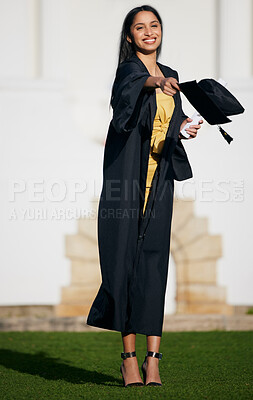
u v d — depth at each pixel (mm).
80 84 25438
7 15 25469
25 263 23781
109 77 25547
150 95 9594
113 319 9547
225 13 25484
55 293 23844
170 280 24297
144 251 9711
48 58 25375
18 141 24141
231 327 19500
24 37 25453
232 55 25484
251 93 24125
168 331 18875
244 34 25531
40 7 25484
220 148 24094
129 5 25859
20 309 23750
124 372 9789
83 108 24844
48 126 24328
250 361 13156
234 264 24188
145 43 9867
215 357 13797
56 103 24391
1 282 23734
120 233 9562
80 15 25781
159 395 9070
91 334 18141
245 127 24078
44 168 24047
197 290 24234
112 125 9430
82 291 23875
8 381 11094
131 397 8953
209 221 24172
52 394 9688
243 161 24094
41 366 13008
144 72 9375
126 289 9617
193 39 25906
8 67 25391
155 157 9852
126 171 9586
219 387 9750
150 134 9602
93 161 24219
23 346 16016
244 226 24125
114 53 25656
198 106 9250
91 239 23844
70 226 23859
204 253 24219
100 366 12867
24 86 24359
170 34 25922
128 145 9602
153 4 25953
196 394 9219
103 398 9016
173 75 10250
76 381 11047
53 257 23828
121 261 9555
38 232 23797
